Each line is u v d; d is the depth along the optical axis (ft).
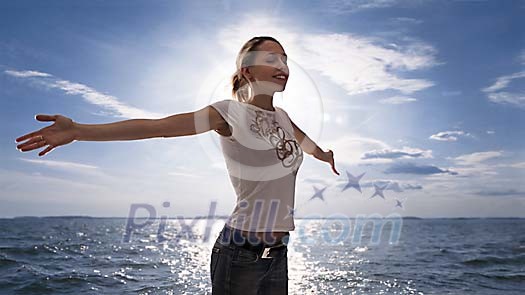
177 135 5.46
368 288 23.31
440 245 56.08
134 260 35.09
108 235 76.38
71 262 33.01
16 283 23.93
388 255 42.14
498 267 32.83
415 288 23.57
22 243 51.52
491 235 81.56
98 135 4.94
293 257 39.93
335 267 31.71
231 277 6.16
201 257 38.37
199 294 21.21
